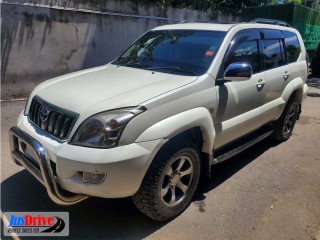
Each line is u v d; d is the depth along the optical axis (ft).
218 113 12.21
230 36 13.20
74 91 10.50
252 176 14.61
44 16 25.16
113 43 30.42
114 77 11.82
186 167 11.30
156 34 15.05
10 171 13.62
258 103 14.93
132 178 9.29
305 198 13.00
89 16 28.02
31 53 25.09
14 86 24.72
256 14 43.06
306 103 29.68
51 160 9.50
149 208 10.24
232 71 11.69
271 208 12.17
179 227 10.82
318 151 18.02
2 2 22.84
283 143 19.02
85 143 9.10
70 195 9.79
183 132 10.66
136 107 9.39
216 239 10.35
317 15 44.73
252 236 10.58
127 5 30.86
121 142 9.05
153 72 12.22
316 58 45.80
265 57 15.51
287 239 10.55
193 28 14.29
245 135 15.23
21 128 10.87
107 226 10.70
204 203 12.25
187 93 10.73
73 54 27.73
